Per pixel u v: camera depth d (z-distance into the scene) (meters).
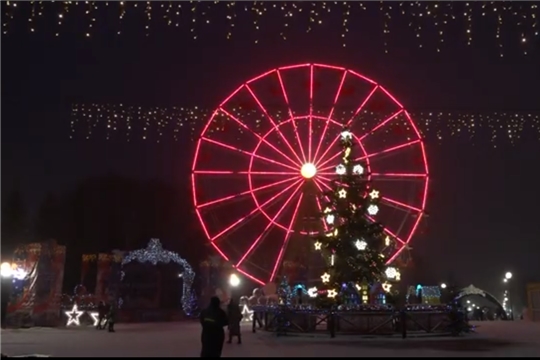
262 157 36.84
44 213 65.56
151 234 68.00
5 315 32.09
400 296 27.19
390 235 33.19
